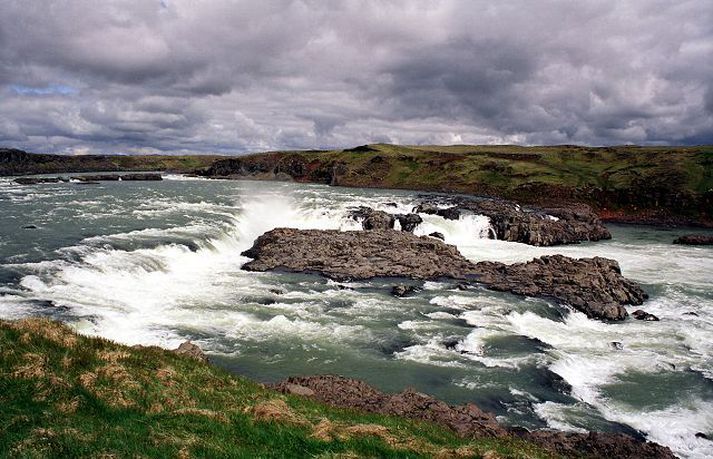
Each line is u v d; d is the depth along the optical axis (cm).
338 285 4644
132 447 1153
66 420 1261
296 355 3053
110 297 3762
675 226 11019
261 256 5494
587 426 2419
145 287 4206
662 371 3075
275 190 13250
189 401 1599
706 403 2700
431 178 16275
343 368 2906
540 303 4241
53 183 13300
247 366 2862
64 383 1462
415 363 3017
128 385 1578
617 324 3991
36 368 1492
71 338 1839
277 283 4628
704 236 8312
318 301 4122
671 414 2575
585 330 3809
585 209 10856
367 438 1483
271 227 7631
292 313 3784
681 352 3397
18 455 1030
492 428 2095
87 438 1162
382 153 18988
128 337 3097
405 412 2189
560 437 2155
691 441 2336
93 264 4281
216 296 4125
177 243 5341
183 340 3153
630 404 2669
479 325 3694
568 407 2598
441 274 5109
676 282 5347
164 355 2086
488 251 7050
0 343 1625
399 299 4284
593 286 4656
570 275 4944
